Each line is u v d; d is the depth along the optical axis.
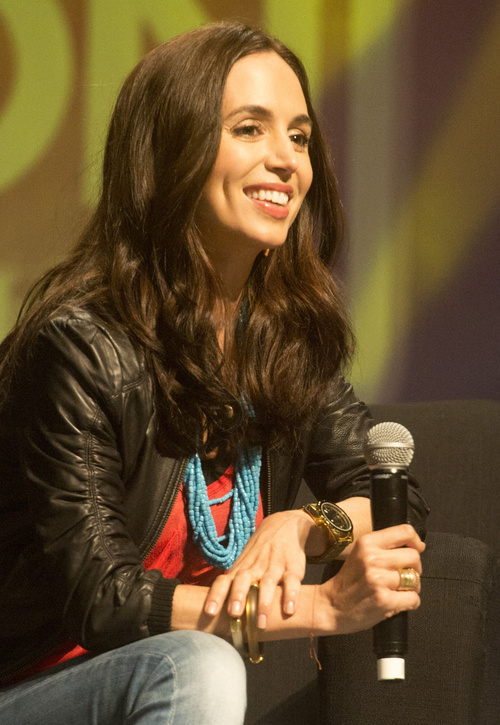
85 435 5.18
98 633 4.78
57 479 5.07
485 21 12.60
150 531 5.59
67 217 12.56
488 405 8.25
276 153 5.79
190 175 5.63
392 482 4.92
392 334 12.70
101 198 6.16
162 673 4.52
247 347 6.18
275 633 4.89
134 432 5.44
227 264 6.08
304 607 4.89
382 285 12.75
